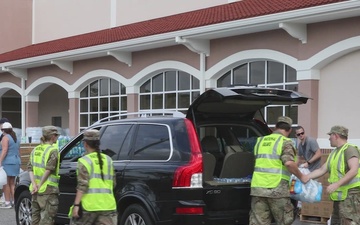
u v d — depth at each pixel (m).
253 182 7.69
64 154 9.45
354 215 7.81
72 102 21.05
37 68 22.75
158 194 7.77
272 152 7.58
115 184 7.54
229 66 15.20
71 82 21.06
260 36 14.29
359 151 7.98
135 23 20.42
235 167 8.39
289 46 13.59
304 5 12.23
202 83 15.78
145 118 8.55
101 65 19.64
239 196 7.94
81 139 9.38
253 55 14.45
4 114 28.98
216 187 7.72
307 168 10.69
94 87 20.58
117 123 8.90
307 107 13.12
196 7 18.41
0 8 26.27
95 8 22.72
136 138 8.45
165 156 7.95
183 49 16.50
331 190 7.61
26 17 26.81
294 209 8.41
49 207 8.68
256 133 8.99
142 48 17.41
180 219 7.55
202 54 15.73
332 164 7.91
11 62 22.44
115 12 21.70
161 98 17.77
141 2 20.53
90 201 6.97
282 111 14.16
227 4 17.06
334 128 8.01
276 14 12.82
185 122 8.02
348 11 11.55
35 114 23.45
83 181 6.96
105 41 18.11
